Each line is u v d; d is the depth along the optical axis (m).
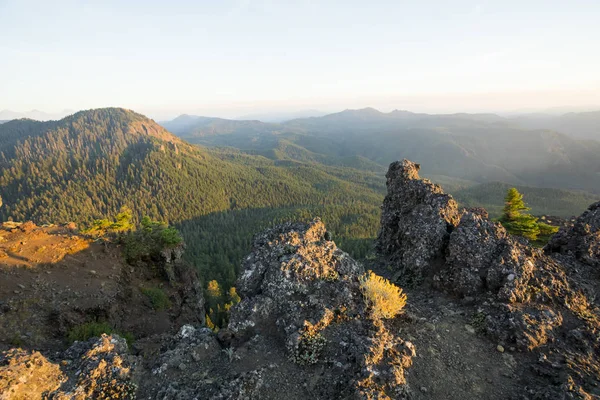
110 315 23.34
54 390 9.71
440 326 13.59
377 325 12.40
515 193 30.41
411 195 22.81
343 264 16.03
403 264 19.16
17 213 164.50
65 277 23.91
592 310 14.38
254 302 13.77
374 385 9.76
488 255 16.28
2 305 19.22
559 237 19.88
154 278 31.39
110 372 10.72
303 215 163.25
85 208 171.50
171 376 11.28
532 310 13.72
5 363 9.88
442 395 10.23
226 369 11.24
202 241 127.38
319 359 11.16
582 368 11.06
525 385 10.70
